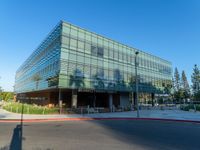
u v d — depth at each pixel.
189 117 23.86
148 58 52.47
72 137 10.64
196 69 73.12
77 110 31.31
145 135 11.49
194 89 72.75
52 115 26.61
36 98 54.47
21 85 68.62
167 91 58.50
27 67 60.03
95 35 38.41
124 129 14.05
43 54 42.50
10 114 26.91
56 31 35.34
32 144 8.84
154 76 53.72
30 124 17.03
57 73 32.28
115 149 8.04
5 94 88.38
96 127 15.11
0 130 13.16
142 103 51.28
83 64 35.19
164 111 37.53
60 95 37.16
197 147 8.52
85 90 35.75
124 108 39.66
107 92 40.38
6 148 8.11
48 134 11.61
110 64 40.56
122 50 44.19
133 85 45.41
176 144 9.09
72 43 34.03
